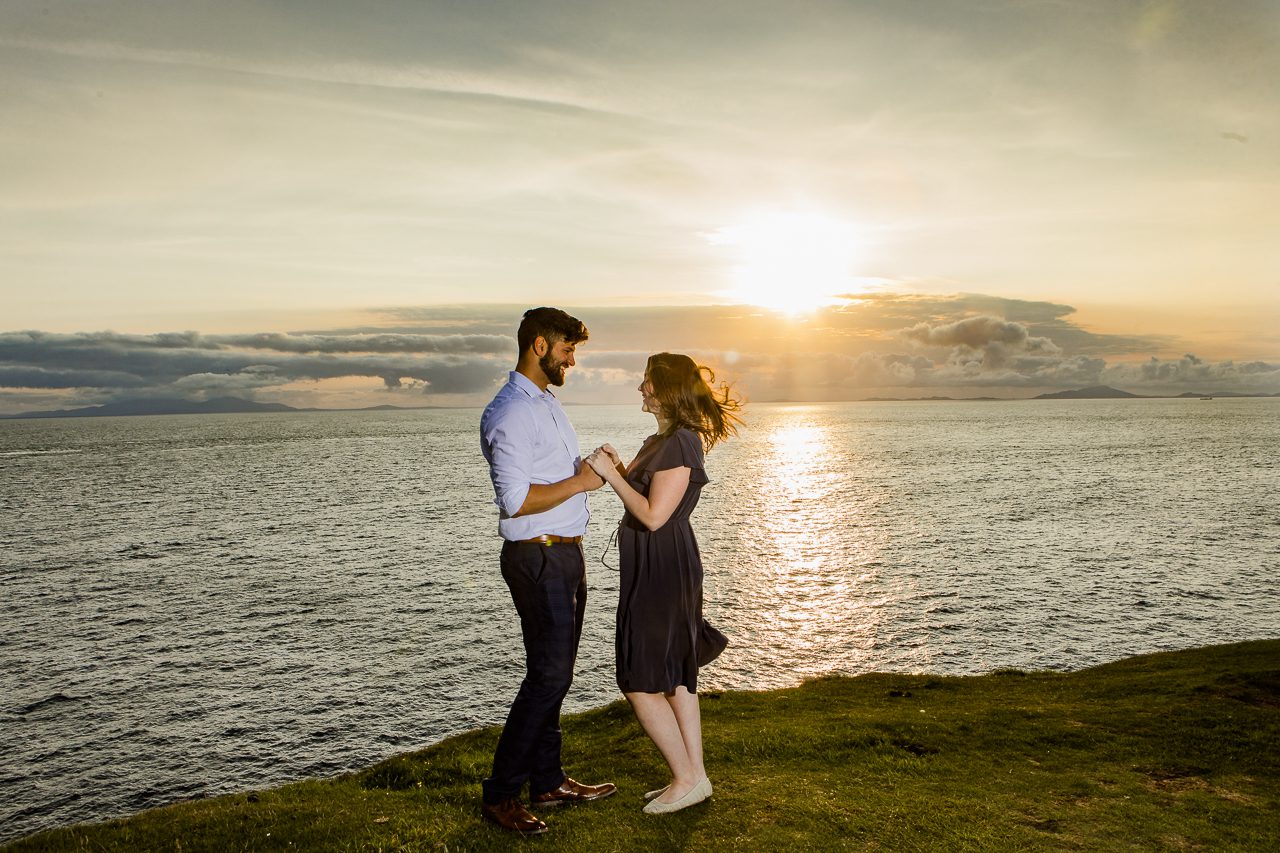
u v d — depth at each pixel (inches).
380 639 1480.1
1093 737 345.4
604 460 172.2
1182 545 2212.1
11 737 1070.4
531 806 212.8
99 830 246.7
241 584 1958.7
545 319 173.9
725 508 3176.7
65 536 2755.9
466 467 5669.3
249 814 245.9
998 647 1334.9
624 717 471.2
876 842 199.0
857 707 514.0
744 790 231.9
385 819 222.4
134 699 1199.6
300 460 6599.4
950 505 3144.7
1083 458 5319.9
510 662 1337.4
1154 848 208.2
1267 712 385.7
